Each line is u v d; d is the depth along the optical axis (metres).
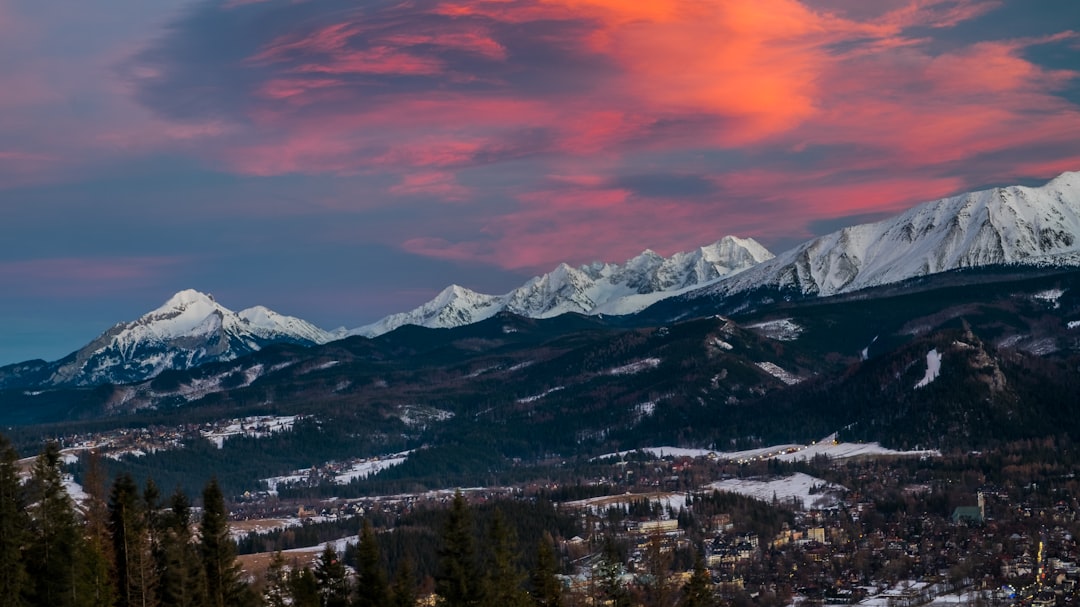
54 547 184.75
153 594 199.38
